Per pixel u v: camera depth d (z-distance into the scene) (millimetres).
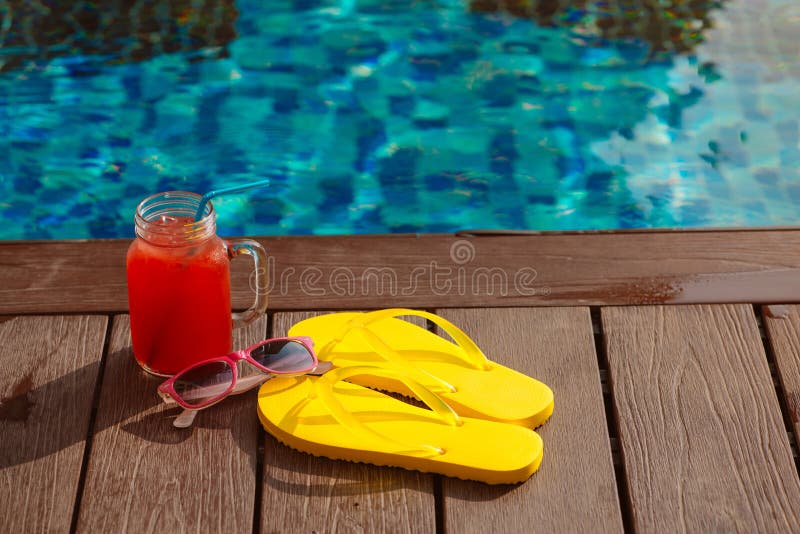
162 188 2498
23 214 2404
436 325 1622
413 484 1352
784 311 1637
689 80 2916
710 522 1313
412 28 3139
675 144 2682
